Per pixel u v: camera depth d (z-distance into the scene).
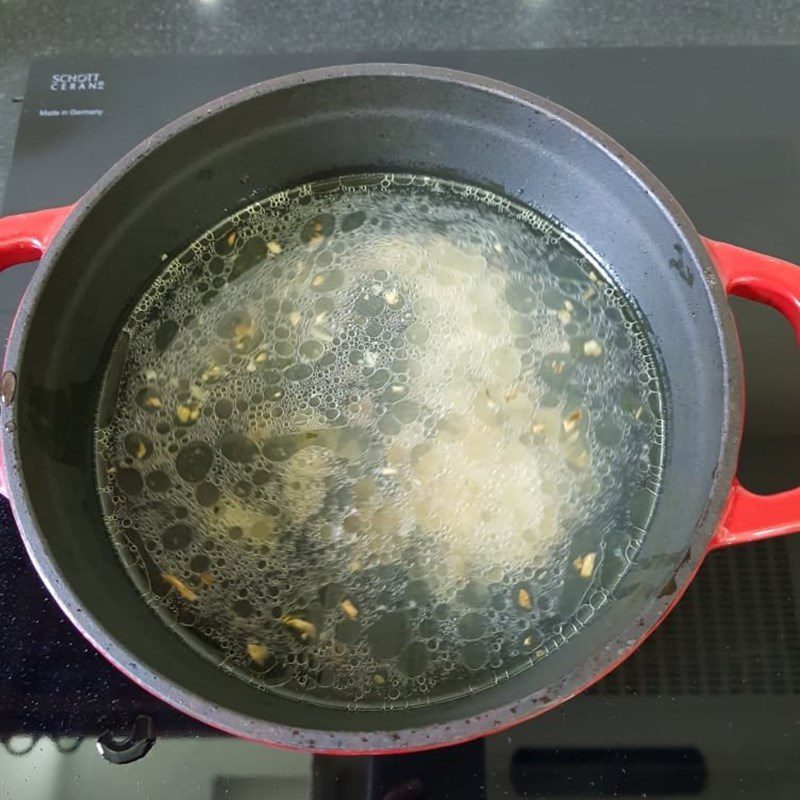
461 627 0.33
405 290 0.38
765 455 0.36
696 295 0.32
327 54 0.43
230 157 0.36
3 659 0.34
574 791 0.33
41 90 0.42
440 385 0.36
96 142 0.41
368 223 0.39
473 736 0.27
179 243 0.38
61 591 0.28
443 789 0.33
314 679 0.33
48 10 0.44
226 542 0.35
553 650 0.32
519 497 0.35
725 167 0.40
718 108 0.41
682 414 0.34
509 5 0.44
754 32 0.44
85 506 0.34
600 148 0.33
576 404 0.36
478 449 0.36
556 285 0.38
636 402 0.36
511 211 0.38
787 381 0.37
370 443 0.36
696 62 0.42
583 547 0.34
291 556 0.34
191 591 0.34
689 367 0.33
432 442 0.36
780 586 0.35
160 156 0.33
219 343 0.37
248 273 0.38
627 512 0.34
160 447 0.36
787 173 0.40
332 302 0.38
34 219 0.33
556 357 0.37
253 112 0.34
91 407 0.36
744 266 0.32
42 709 0.34
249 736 0.27
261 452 0.36
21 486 0.29
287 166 0.37
